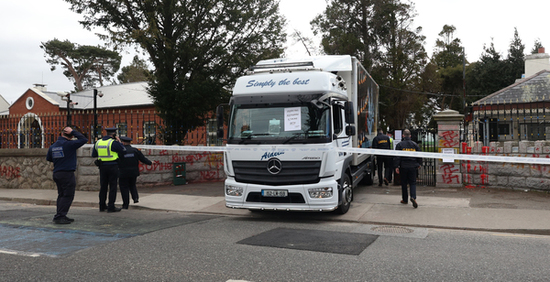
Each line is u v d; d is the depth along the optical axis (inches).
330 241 249.9
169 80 614.9
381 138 510.9
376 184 538.6
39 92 1252.5
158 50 601.6
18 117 613.3
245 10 644.7
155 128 592.7
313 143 301.4
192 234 275.3
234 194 319.9
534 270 190.1
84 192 502.3
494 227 280.8
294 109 309.7
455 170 459.8
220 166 609.3
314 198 300.8
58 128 582.6
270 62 382.6
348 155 361.4
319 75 312.2
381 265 198.4
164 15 597.0
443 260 207.2
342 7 1503.4
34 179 561.9
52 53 2153.1
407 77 1648.6
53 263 208.7
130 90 1352.1
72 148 328.5
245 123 320.2
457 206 352.5
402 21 1610.5
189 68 633.0
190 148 402.6
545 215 307.7
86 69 2268.7
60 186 325.7
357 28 1528.1
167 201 423.5
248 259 210.5
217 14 627.5
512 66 1683.1
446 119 458.9
